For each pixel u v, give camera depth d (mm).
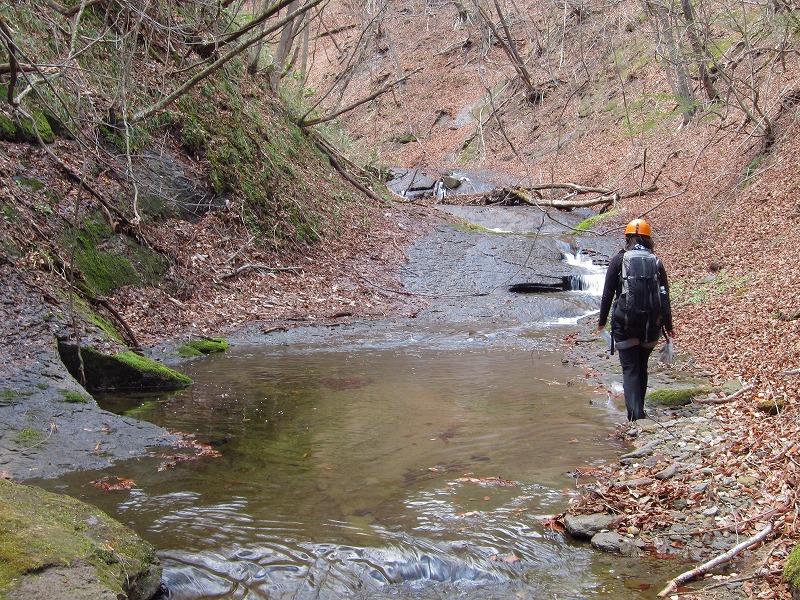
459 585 3861
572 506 4738
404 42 37281
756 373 7352
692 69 18406
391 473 5324
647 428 6320
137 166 11773
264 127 15836
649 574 3973
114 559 3621
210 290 11789
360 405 7164
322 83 35250
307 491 4941
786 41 13047
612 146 24109
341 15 35938
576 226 19359
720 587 3797
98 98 11492
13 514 3654
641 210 18547
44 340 7012
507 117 29750
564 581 3908
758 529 4344
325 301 12656
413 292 13703
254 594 3701
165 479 5090
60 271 8773
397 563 3973
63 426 5875
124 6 8344
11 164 9500
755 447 5438
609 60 19734
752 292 10352
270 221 13961
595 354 9672
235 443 5938
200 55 14617
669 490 4922
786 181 13711
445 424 6555
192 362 9047
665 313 6375
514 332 11320
